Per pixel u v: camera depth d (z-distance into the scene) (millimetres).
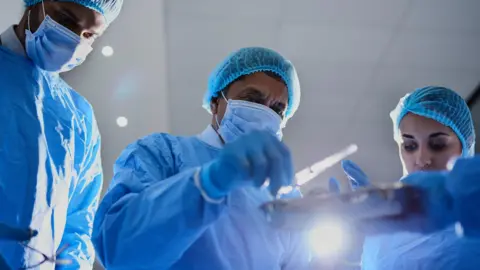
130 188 1353
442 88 1763
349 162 1577
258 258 1406
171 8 3512
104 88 3906
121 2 1794
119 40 3598
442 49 3797
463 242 1452
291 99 1707
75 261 1741
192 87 4156
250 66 1612
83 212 1846
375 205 958
